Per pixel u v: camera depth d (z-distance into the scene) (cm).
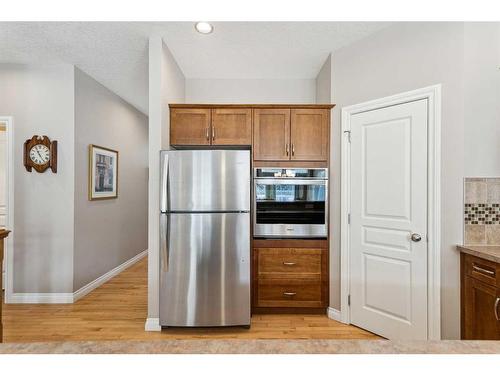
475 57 203
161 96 263
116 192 417
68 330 254
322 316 286
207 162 245
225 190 246
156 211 257
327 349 60
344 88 277
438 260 211
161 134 262
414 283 223
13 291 316
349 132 271
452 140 208
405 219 229
